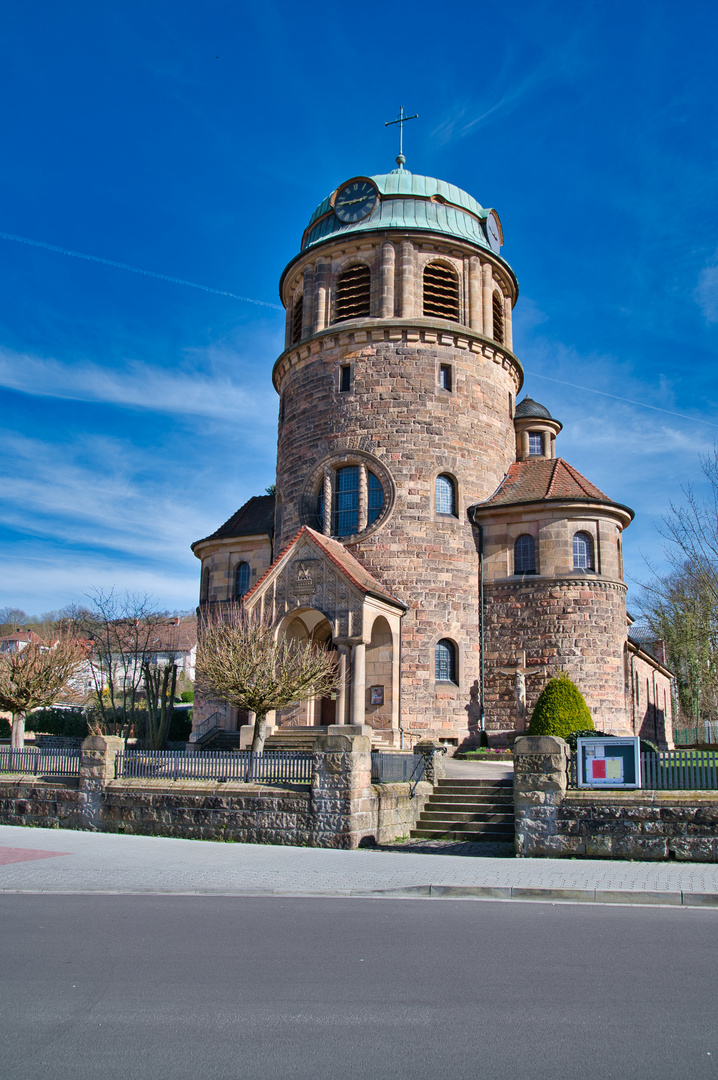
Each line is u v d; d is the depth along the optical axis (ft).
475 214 130.31
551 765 58.18
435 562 112.37
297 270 131.03
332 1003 26.48
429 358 118.83
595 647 109.19
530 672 110.22
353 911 40.93
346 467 118.32
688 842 55.01
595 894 44.16
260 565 131.95
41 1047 22.91
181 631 301.22
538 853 57.57
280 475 127.24
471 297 124.36
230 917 39.37
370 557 112.47
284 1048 22.80
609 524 113.91
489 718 111.24
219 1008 25.99
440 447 116.47
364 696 102.22
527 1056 22.30
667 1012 25.72
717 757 57.26
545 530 113.29
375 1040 23.35
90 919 38.93
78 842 64.28
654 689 169.99
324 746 64.54
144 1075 21.11
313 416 121.08
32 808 74.95
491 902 43.50
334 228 129.08
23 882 48.34
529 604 112.06
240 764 68.80
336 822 63.10
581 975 29.53
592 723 97.96
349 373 119.85
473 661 111.96
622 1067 21.65
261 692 85.66
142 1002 26.55
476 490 117.91
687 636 180.24
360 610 99.96
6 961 31.35
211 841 65.72
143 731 157.58
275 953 32.45
